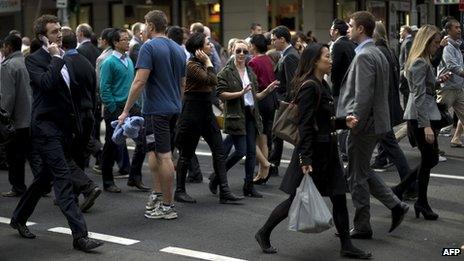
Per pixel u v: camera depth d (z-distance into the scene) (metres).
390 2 46.28
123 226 13.21
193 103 14.37
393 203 12.15
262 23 37.38
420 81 12.80
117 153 16.91
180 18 39.66
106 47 18.38
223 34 38.06
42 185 12.40
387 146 15.27
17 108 15.20
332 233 12.52
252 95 15.30
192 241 12.14
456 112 20.34
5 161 19.42
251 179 15.42
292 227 10.51
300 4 38.81
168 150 13.45
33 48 12.33
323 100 10.64
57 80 11.37
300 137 10.53
